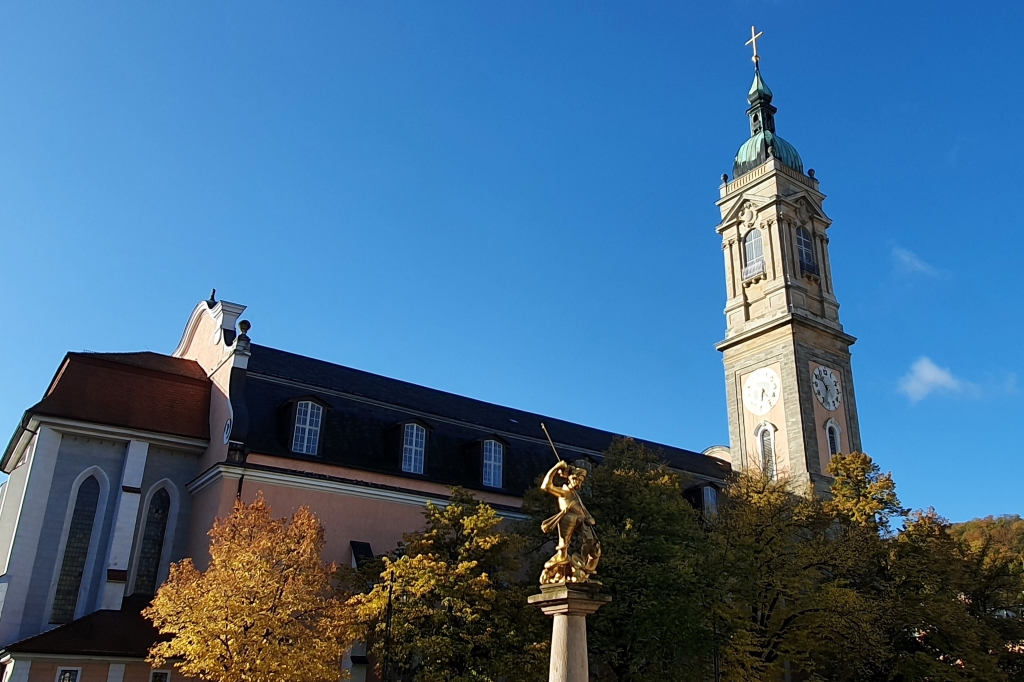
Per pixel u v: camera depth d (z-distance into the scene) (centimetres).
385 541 4397
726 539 4241
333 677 3120
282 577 3173
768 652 4266
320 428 4516
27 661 3559
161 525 4491
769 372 6669
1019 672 4903
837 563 4481
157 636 3888
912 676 4375
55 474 4300
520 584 3744
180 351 5659
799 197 7162
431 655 3225
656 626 3425
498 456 5153
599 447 6231
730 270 7238
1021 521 9131
